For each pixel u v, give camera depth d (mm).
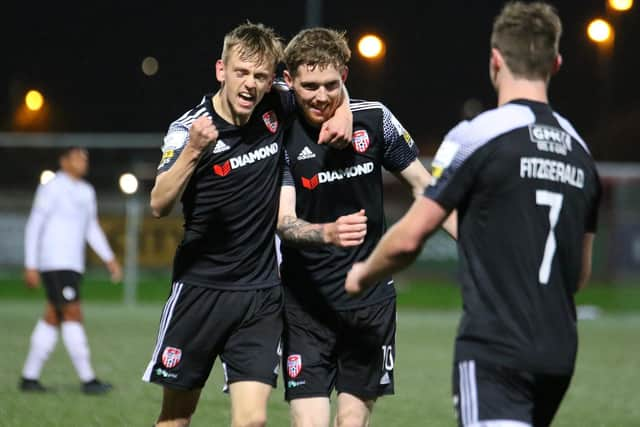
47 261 24281
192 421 20609
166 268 53312
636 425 21344
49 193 24688
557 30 10086
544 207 9773
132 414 21188
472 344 9766
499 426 9469
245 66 13109
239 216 13672
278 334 13844
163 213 12914
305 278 14273
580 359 33625
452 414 21984
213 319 13750
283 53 13750
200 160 13469
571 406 23859
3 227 54594
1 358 30688
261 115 13797
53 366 29219
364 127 14117
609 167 55531
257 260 13859
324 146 14047
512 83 10133
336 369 14555
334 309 14227
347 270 14188
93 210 25469
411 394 24922
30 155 55438
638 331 44219
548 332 9680
